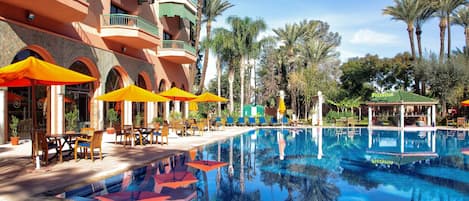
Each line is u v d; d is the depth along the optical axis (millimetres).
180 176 9898
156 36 24141
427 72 37469
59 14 16500
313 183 9469
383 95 34000
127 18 22219
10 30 14578
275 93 50938
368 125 35000
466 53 40188
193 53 31000
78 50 18781
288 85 45438
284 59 48125
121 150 14008
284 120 35094
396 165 12445
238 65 40812
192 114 31406
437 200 7938
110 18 21844
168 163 11891
